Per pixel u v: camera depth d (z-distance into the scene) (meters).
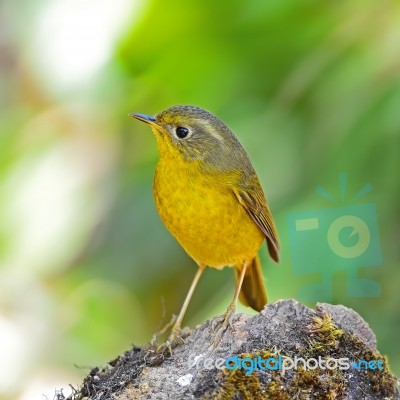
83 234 13.33
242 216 8.77
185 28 12.34
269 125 11.92
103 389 7.43
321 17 12.07
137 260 13.59
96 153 13.54
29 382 12.47
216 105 12.37
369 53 11.52
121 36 12.59
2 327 12.93
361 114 11.41
